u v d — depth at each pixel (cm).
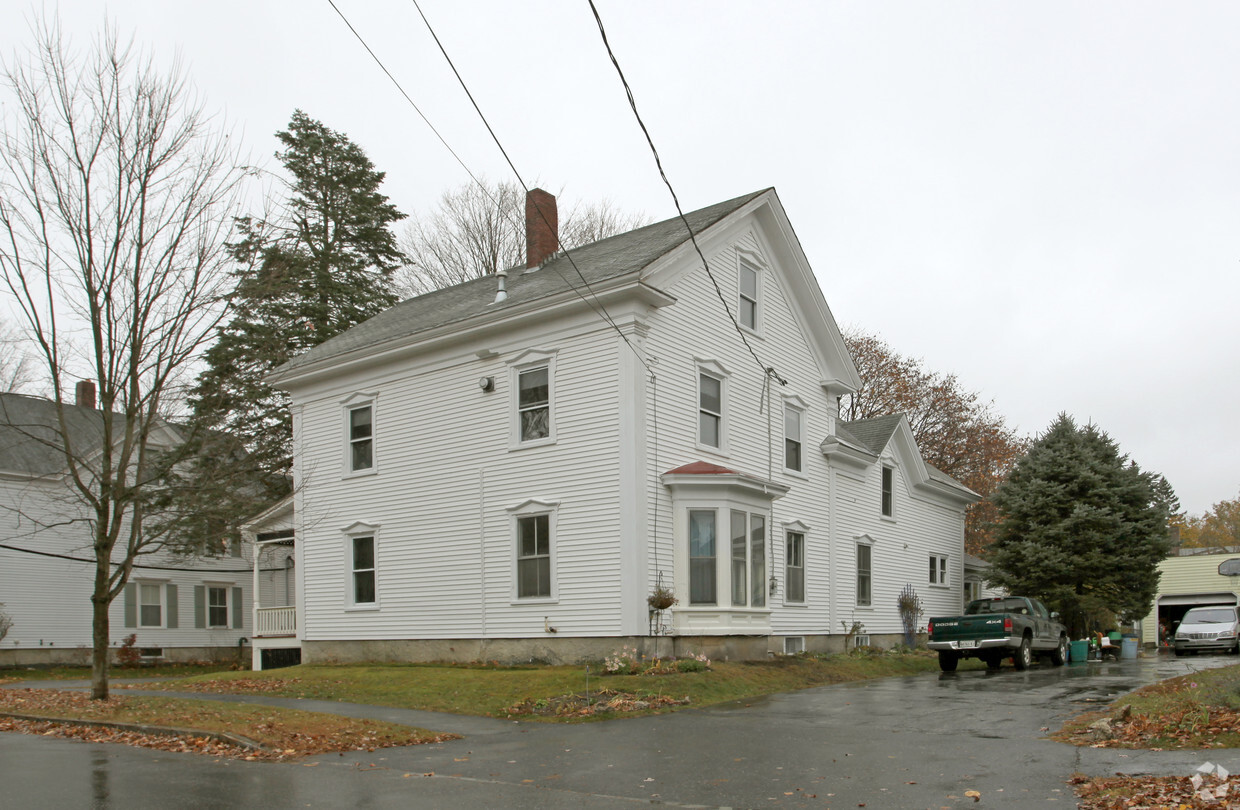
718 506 2131
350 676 2109
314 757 1152
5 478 3300
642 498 2047
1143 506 3444
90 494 1688
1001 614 2434
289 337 3600
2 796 912
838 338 2844
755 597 2222
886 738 1221
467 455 2342
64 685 2345
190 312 1700
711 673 1866
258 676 2272
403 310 2952
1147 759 1010
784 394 2639
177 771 1053
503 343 2302
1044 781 920
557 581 2131
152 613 3666
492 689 1752
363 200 4112
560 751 1167
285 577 3600
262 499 2377
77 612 3462
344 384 2648
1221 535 8450
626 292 2073
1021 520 3497
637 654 1980
